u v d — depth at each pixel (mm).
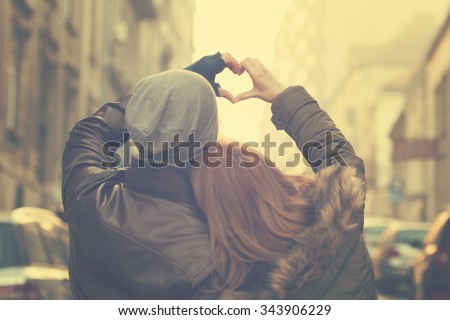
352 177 1985
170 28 27078
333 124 2170
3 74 14844
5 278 4988
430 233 7691
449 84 25562
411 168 28109
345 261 1964
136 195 2113
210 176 2082
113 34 24047
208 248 2068
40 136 18547
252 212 2045
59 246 5789
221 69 2314
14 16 16094
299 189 2072
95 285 2102
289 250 2020
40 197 17391
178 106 2139
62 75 19266
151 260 2072
